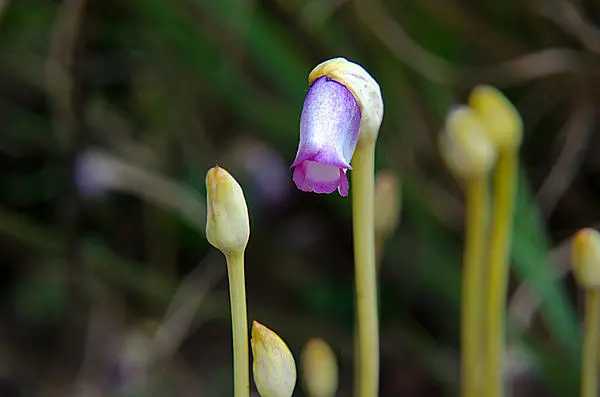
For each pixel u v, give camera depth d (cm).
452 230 63
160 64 63
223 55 60
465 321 47
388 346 65
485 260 50
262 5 61
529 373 58
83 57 57
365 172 40
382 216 46
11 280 69
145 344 62
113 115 66
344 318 66
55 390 62
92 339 63
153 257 67
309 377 44
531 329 60
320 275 68
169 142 66
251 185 68
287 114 61
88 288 62
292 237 68
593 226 64
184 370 64
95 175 60
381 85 61
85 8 56
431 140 62
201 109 67
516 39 62
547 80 63
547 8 59
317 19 58
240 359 39
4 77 64
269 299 67
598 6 62
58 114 61
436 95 60
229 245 39
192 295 63
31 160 66
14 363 64
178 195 63
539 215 58
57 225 61
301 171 38
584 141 62
